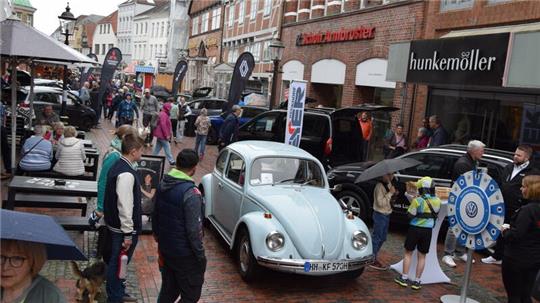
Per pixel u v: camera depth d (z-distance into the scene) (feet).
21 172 29.89
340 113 40.27
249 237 20.75
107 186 16.44
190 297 15.08
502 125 39.88
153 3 268.62
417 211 21.85
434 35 47.93
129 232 16.26
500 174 26.66
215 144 71.05
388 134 45.57
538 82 31.91
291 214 20.84
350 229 21.44
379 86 56.34
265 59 98.02
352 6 63.62
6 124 45.27
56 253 7.58
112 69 70.69
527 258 17.39
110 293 16.58
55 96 66.08
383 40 55.57
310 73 73.72
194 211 14.60
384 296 21.17
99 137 63.05
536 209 17.01
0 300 7.33
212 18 148.05
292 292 20.83
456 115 44.70
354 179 32.01
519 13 38.34
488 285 23.32
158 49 233.14
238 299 19.69
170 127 46.98
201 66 158.10
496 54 34.76
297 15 80.38
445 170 28.89
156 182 27.89
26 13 127.34
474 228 18.79
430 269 23.17
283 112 45.55
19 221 6.69
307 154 25.35
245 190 23.08
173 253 14.83
